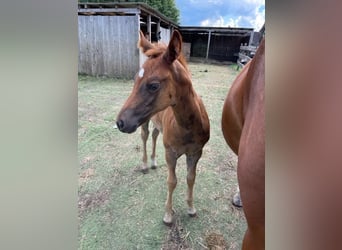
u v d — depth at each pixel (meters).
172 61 1.56
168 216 2.04
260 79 0.86
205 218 2.11
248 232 0.81
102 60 8.05
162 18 10.19
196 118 1.75
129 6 7.48
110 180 2.63
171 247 1.84
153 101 1.57
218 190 2.47
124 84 7.13
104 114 4.54
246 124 0.90
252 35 11.21
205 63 14.65
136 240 1.90
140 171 2.80
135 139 3.58
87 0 12.13
